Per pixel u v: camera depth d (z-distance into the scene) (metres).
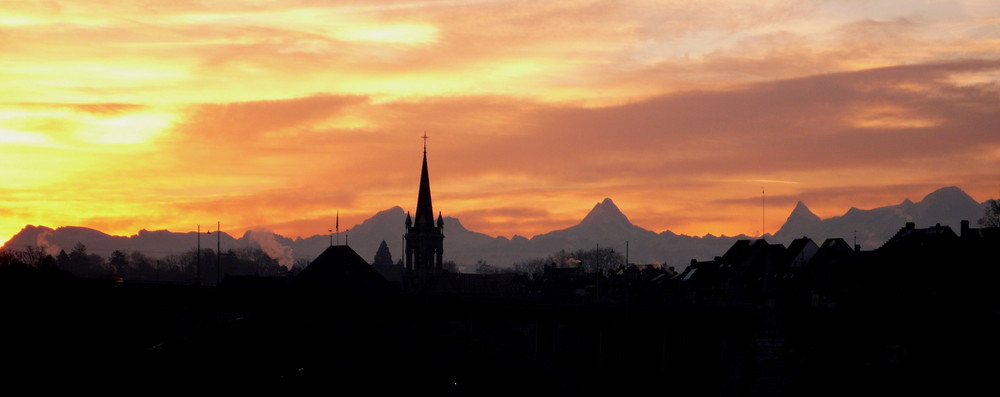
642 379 162.50
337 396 176.25
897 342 135.62
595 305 164.00
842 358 139.12
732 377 152.38
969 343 130.38
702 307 157.88
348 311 176.38
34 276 168.00
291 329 176.75
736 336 154.12
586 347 180.00
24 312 162.75
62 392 160.00
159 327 183.38
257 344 176.12
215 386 172.12
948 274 147.12
